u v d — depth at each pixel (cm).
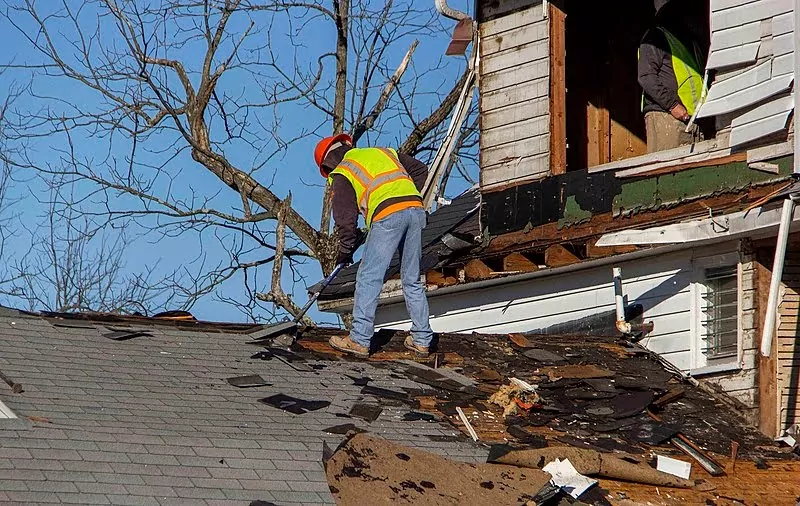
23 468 938
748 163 1491
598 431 1320
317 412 1213
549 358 1538
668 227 1548
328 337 1513
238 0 3044
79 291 3052
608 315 1739
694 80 1697
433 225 2117
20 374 1175
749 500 1208
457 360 1480
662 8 1708
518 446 1208
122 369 1253
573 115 1983
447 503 1052
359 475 1070
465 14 1912
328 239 3077
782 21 1456
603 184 1688
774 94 1453
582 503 1095
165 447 1034
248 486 1001
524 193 1802
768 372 1482
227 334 1455
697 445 1345
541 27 1816
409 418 1246
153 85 3078
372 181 1390
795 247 1521
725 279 1593
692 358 1605
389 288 2070
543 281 1869
